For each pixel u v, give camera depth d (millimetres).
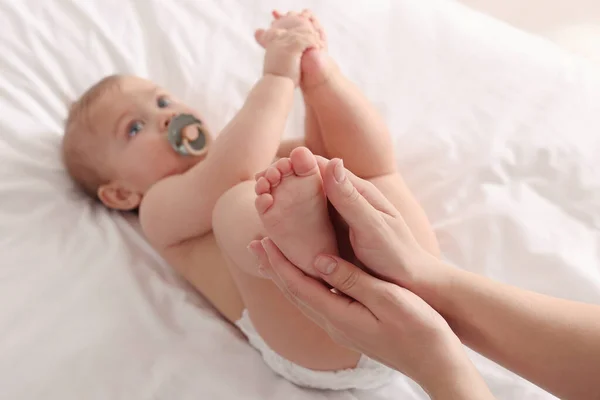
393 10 1129
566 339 537
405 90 1028
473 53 1066
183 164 900
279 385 781
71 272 830
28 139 954
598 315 546
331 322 567
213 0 1125
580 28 1289
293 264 577
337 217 574
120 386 737
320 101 818
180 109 931
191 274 859
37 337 757
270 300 753
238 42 1085
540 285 820
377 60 1063
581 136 951
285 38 836
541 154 927
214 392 748
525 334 550
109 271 831
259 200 534
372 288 543
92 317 783
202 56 1063
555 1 1344
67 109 1010
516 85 1022
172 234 831
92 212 945
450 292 575
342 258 596
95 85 960
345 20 1106
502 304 563
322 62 813
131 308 801
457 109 1000
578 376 532
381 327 543
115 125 911
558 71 1048
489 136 957
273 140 781
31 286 808
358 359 750
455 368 524
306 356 753
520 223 860
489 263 850
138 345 772
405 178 942
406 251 567
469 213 888
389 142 827
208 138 907
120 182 926
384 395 786
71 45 1042
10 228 867
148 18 1088
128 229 924
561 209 885
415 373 541
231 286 825
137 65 1052
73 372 735
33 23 1034
